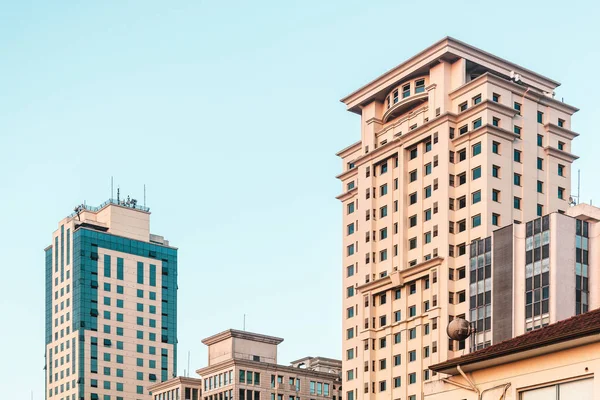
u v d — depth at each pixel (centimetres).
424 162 17312
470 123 16838
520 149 16812
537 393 3691
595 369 3472
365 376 17425
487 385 3894
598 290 14488
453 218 16600
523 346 3681
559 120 17525
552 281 14262
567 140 17462
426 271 16650
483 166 16338
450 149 16888
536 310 14388
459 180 16750
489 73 16812
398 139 17775
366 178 18425
